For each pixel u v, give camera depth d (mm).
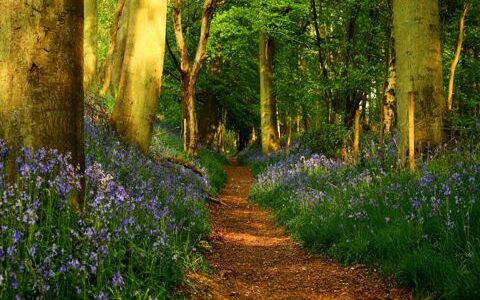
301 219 9234
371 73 16844
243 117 39312
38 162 4461
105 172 6242
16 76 4648
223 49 28000
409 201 6844
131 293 3939
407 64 9977
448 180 6816
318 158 13805
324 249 7488
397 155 9891
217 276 6039
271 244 8773
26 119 4645
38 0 4680
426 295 4734
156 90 11844
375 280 5648
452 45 17625
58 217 4395
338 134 16156
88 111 12312
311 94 19125
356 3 17109
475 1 16547
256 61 33000
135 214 5316
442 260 4871
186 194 9367
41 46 4703
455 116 10562
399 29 10156
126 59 11539
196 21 28078
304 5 21422
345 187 9055
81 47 5043
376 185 8875
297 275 6430
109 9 30234
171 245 5555
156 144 15820
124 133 11273
